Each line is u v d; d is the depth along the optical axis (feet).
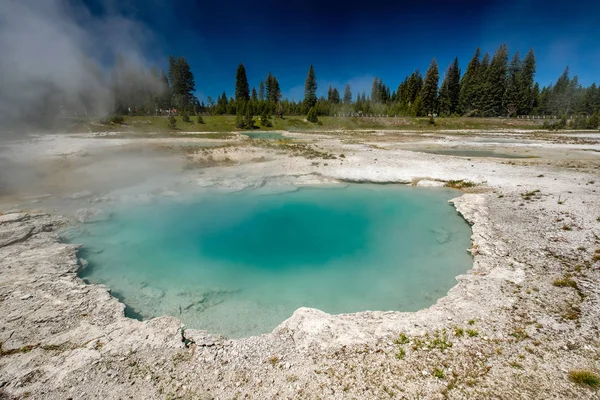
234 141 123.95
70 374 17.70
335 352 19.95
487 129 188.85
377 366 18.74
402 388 17.22
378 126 205.05
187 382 17.62
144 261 35.35
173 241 40.63
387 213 50.37
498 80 218.79
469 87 233.55
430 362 18.97
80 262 32.76
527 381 17.39
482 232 39.34
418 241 40.60
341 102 311.68
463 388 17.11
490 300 25.14
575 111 238.27
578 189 52.70
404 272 33.73
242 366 18.89
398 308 27.94
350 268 34.96
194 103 230.07
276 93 275.80
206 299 29.14
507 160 80.74
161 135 136.56
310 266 35.53
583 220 39.24
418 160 80.84
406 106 246.06
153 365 18.66
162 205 52.80
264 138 142.20
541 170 68.69
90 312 23.53
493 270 30.09
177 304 28.14
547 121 188.55
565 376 17.61
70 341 20.27
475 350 19.81
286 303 28.91
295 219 48.75
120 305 24.88
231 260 36.65
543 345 20.01
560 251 32.40
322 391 17.10
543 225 39.11
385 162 78.43
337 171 71.15
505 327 21.84
